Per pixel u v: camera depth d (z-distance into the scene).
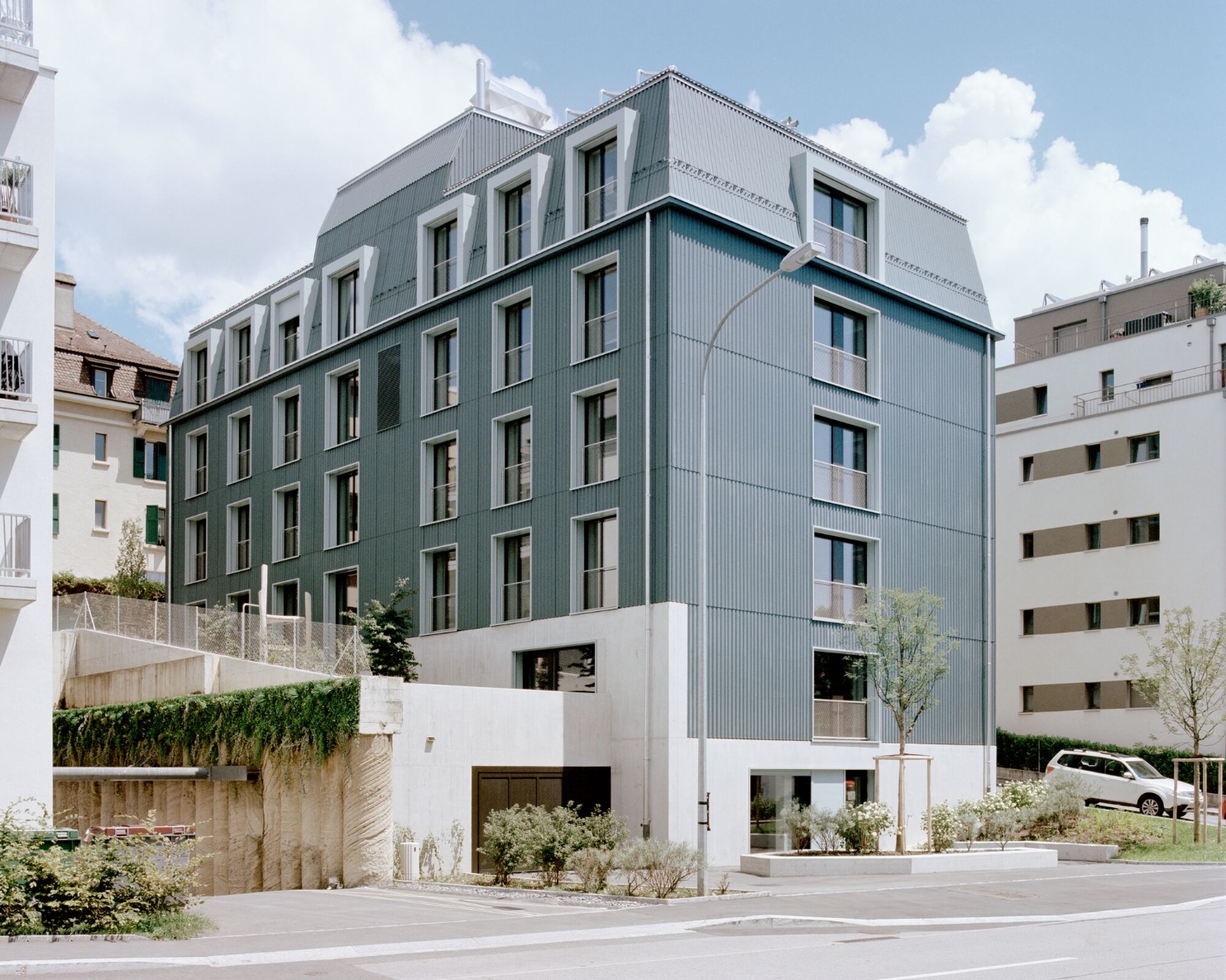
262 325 41.47
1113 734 43.88
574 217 30.00
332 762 23.12
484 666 30.72
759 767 27.78
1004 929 15.73
